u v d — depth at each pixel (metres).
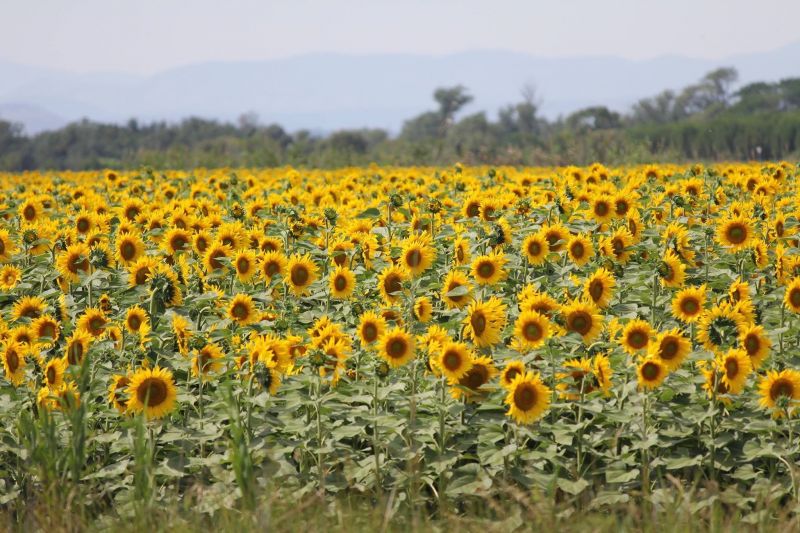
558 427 10.40
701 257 16.55
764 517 9.39
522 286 14.00
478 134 145.12
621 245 15.15
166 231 16.36
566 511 9.60
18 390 11.98
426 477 10.23
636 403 10.86
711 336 11.18
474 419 10.70
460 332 11.62
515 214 17.64
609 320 12.47
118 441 10.66
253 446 10.29
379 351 10.69
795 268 13.95
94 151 189.12
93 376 11.55
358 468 10.57
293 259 14.02
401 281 12.93
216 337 12.09
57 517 9.54
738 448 10.91
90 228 18.08
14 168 184.00
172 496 10.21
